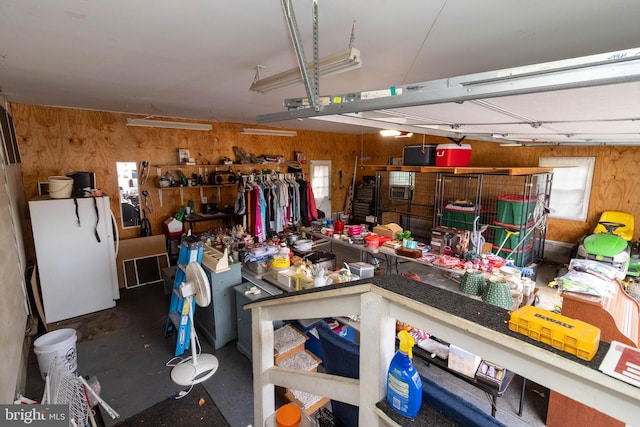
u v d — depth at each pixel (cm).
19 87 313
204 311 333
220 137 600
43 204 354
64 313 376
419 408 87
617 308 203
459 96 109
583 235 529
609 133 303
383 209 705
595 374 52
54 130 429
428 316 78
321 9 151
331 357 155
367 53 210
